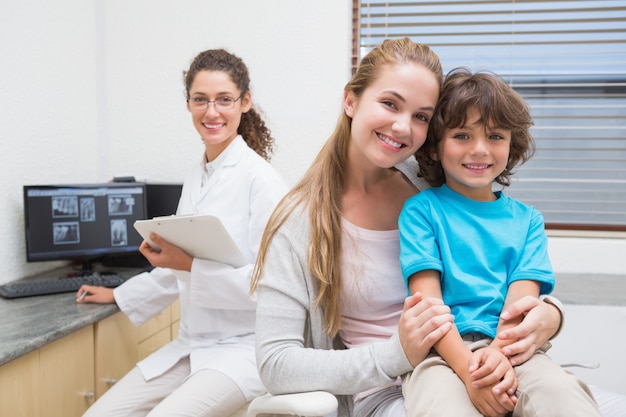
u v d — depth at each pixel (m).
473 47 2.42
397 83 1.08
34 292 1.86
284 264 1.13
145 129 2.50
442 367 1.03
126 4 2.48
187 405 1.44
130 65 2.50
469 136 1.16
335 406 1.02
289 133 2.42
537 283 1.15
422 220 1.17
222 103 1.77
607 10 2.32
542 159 2.40
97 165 2.49
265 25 2.41
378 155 1.11
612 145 2.36
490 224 1.18
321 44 2.38
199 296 1.58
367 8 2.47
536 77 2.39
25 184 2.06
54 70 2.20
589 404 0.90
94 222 2.11
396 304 1.20
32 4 2.06
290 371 1.06
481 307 1.11
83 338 1.69
